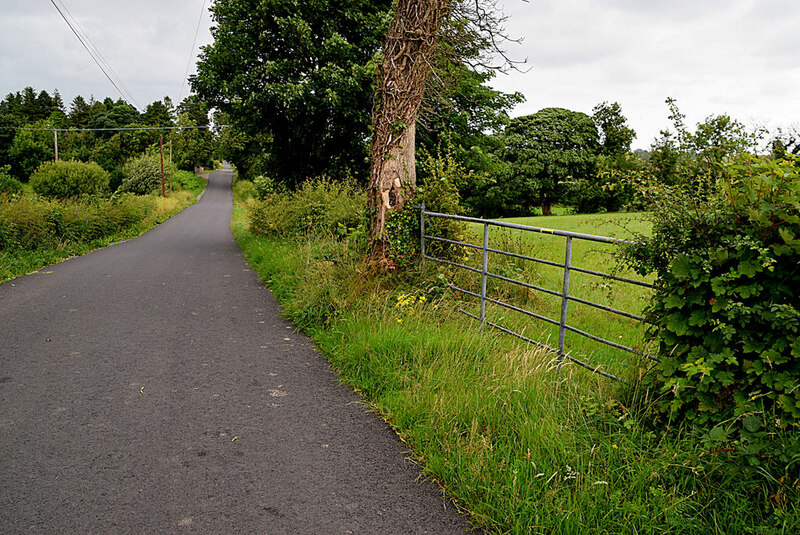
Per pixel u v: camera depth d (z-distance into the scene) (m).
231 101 17.39
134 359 5.15
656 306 3.25
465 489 2.85
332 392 4.39
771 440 2.52
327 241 8.98
